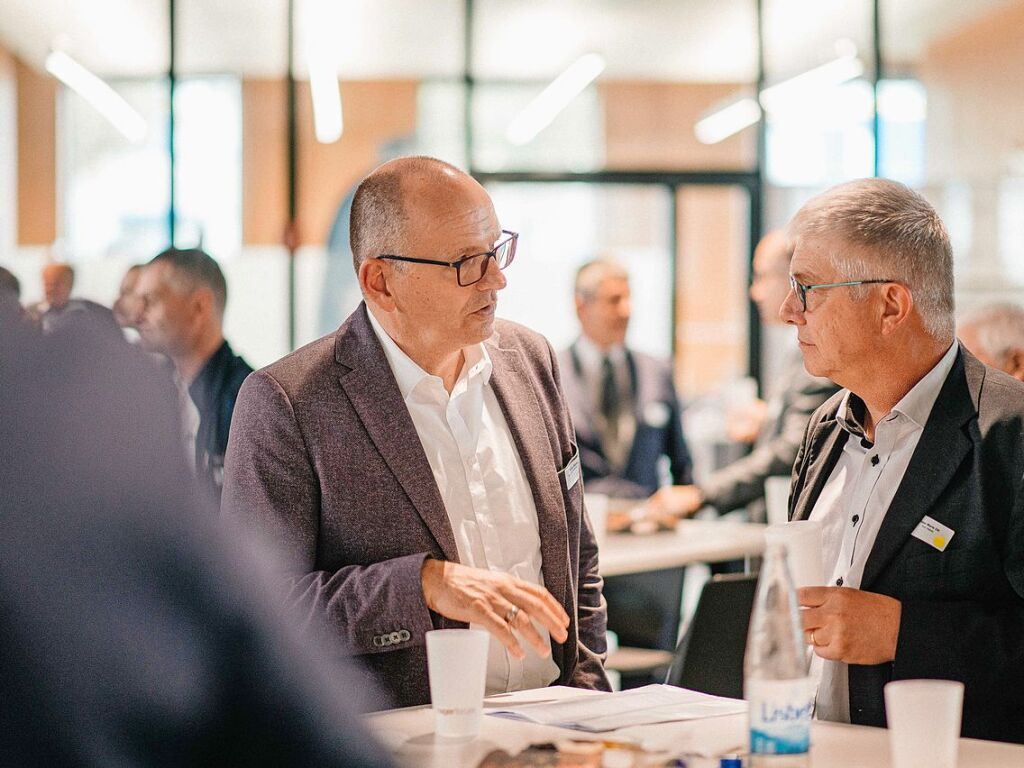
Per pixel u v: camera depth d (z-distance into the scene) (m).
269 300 7.05
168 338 3.26
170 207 6.97
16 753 0.82
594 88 7.27
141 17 6.93
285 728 0.89
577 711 1.69
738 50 7.20
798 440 4.06
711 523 4.09
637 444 5.08
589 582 2.29
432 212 2.04
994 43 6.98
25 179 6.91
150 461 0.86
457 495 2.09
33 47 6.87
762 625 1.31
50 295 3.97
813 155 7.18
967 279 6.87
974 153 6.96
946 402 1.95
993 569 1.87
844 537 2.05
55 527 0.83
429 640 1.55
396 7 7.07
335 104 7.11
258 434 2.04
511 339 2.30
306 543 2.02
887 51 6.99
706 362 7.46
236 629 0.87
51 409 0.84
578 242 7.36
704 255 7.43
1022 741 1.77
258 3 7.00
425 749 1.48
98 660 0.83
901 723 1.27
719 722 1.61
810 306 2.00
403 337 2.11
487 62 7.18
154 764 0.85
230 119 7.01
